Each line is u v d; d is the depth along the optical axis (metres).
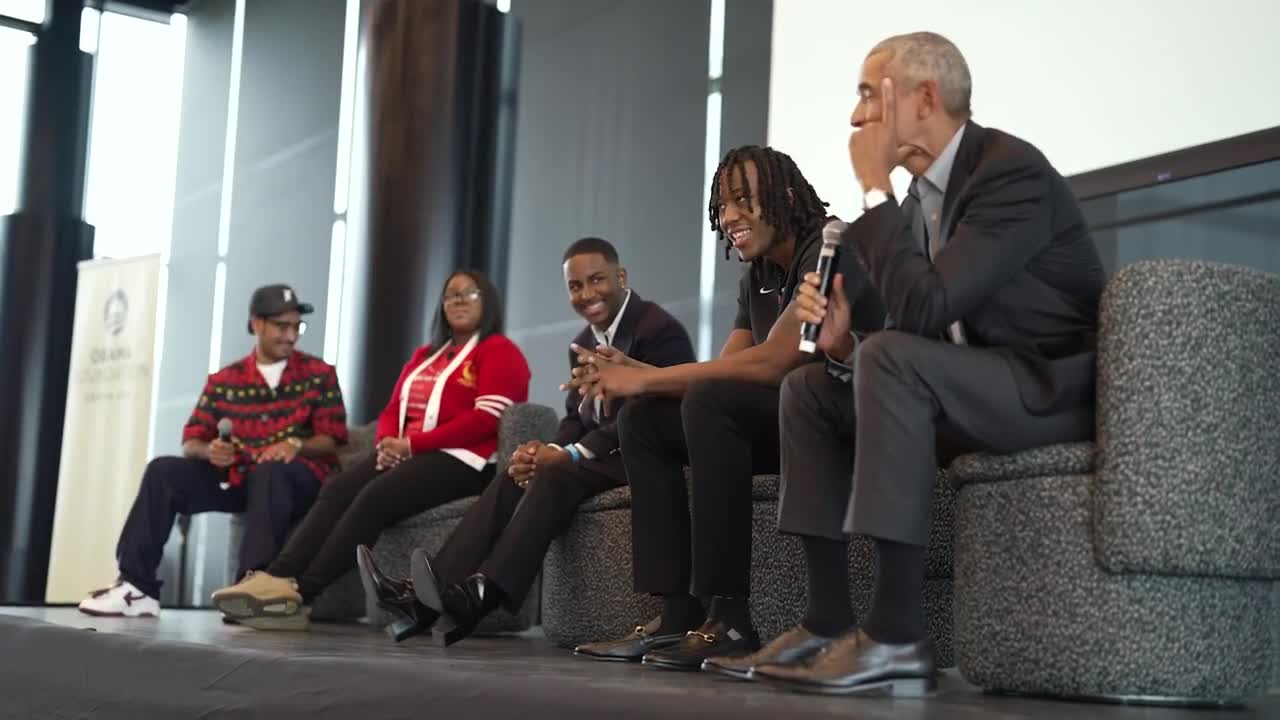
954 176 1.89
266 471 3.99
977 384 1.73
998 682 1.75
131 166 9.01
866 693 1.69
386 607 2.97
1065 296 1.84
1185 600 1.67
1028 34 4.21
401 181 5.94
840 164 4.80
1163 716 1.53
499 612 3.48
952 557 2.21
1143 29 3.90
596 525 2.93
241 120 8.66
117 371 7.29
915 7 4.56
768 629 2.40
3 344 8.24
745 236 2.43
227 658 2.13
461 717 1.70
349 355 5.96
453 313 3.81
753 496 2.44
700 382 2.31
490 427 3.62
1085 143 4.05
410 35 6.05
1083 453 1.71
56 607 4.18
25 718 2.66
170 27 9.30
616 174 6.07
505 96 6.28
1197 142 3.75
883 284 1.80
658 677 1.85
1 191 8.52
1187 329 1.67
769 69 5.39
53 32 8.55
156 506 3.98
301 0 8.29
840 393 1.88
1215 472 1.66
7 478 8.13
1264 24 3.60
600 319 3.14
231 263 8.58
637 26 6.08
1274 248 3.58
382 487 3.56
